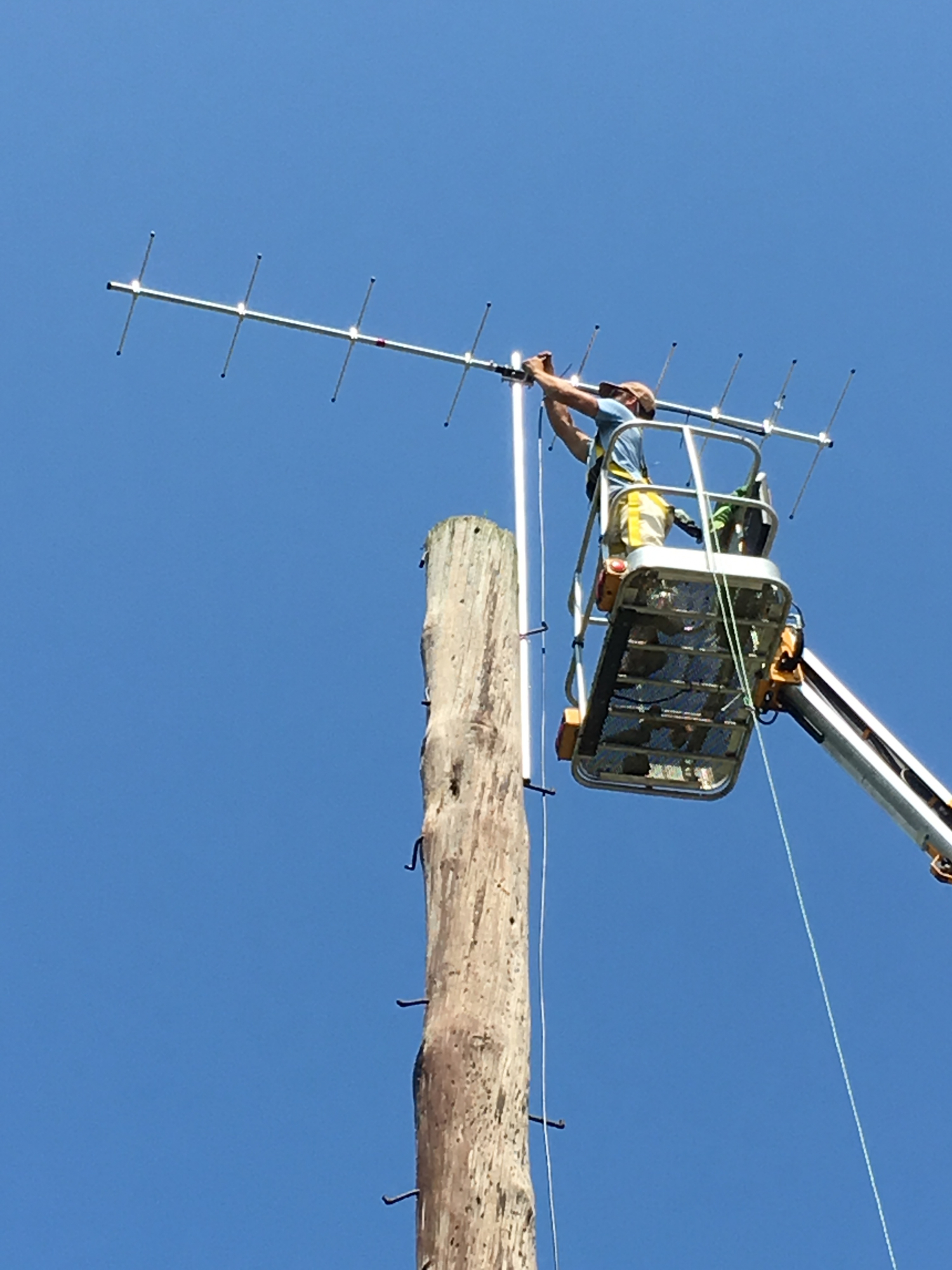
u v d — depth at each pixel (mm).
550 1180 6871
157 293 10930
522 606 7566
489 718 6738
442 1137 5562
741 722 8508
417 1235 5453
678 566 7793
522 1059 5824
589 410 9094
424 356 10828
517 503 8117
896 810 8562
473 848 6305
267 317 10953
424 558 7539
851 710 8750
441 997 5922
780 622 8070
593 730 8445
